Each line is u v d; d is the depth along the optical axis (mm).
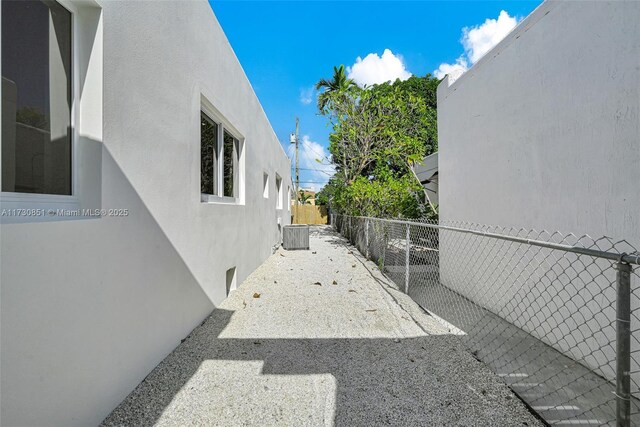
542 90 3053
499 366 2568
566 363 2627
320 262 7531
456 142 4832
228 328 3373
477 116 4230
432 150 15211
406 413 1974
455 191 4867
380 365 2584
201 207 3529
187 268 3162
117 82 2074
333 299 4477
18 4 1561
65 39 1831
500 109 3730
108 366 1938
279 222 10969
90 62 1902
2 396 1285
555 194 2893
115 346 2012
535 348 2906
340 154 11820
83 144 1883
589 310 2525
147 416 1936
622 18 2244
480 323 3555
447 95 5168
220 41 4191
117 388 2023
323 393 2188
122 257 2100
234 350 2850
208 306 3740
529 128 3238
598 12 2436
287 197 14727
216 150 4523
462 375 2428
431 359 2689
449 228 3352
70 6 1835
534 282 3152
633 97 2176
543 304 3023
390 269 6375
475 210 4281
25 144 1580
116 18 2068
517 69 3420
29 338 1397
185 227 3129
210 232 3812
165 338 2701
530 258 3209
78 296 1688
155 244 2545
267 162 8094
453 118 4934
